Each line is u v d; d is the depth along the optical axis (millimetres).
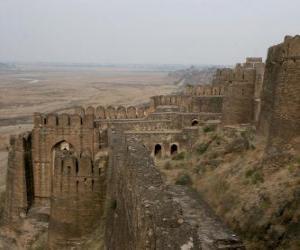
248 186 25391
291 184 21906
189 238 10750
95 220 29562
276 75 28750
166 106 50344
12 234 37688
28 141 39062
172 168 38031
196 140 41844
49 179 39406
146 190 13656
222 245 18219
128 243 15281
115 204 21672
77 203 29375
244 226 21797
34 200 39656
